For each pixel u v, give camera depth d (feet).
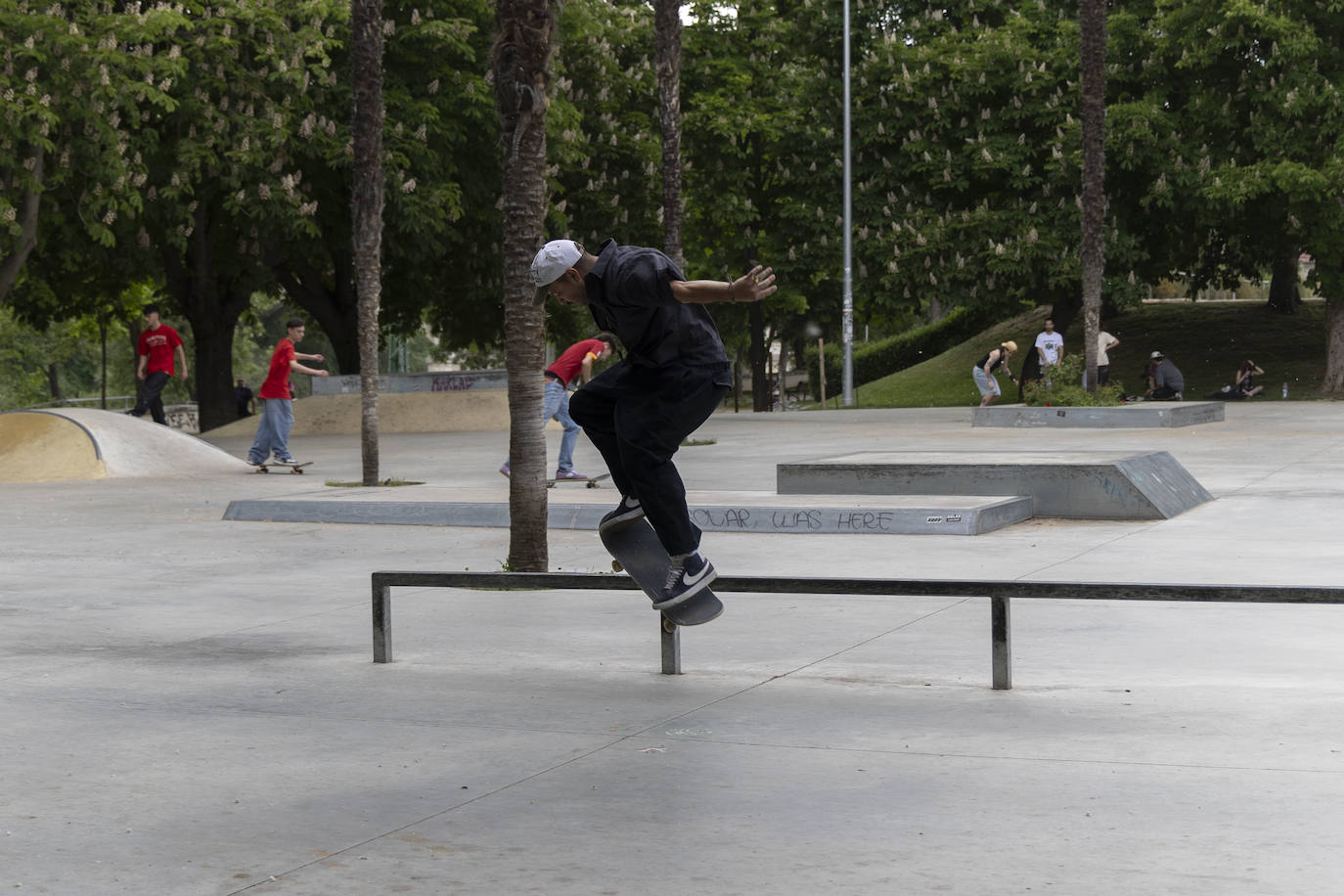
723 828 13.79
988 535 37.37
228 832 13.93
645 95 126.82
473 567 33.81
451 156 103.96
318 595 30.12
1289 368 127.24
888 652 22.80
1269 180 108.37
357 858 13.10
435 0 102.58
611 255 17.19
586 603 28.58
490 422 101.55
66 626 26.48
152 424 67.67
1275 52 108.47
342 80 99.91
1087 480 40.55
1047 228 120.88
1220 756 16.02
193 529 42.50
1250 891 11.76
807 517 38.70
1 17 75.77
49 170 83.25
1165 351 139.33
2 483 59.77
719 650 23.25
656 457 17.49
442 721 18.52
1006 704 18.89
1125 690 19.66
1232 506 42.63
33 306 124.98
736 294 16.33
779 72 131.95
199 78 93.56
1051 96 120.78
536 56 28.30
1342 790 14.56
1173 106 122.42
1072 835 13.32
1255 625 24.61
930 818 13.96
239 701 19.90
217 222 103.76
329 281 126.62
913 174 128.06
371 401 54.44
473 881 12.40
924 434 77.36
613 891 12.09
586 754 16.67
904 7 132.46
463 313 126.21
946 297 123.54
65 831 14.02
